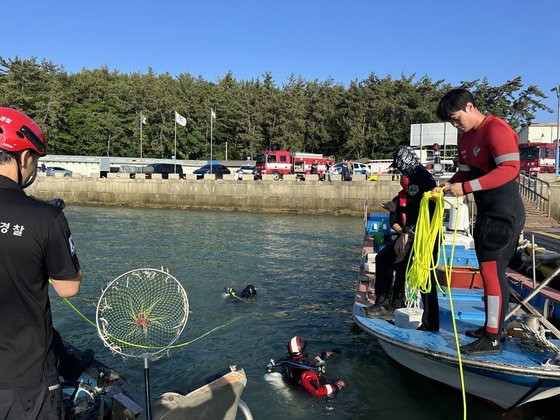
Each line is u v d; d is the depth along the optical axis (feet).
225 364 21.59
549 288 20.33
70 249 7.25
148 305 11.66
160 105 197.98
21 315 6.91
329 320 28.27
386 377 20.11
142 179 116.57
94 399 11.25
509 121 215.31
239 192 108.78
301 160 142.82
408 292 17.34
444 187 14.25
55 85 193.26
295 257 49.88
